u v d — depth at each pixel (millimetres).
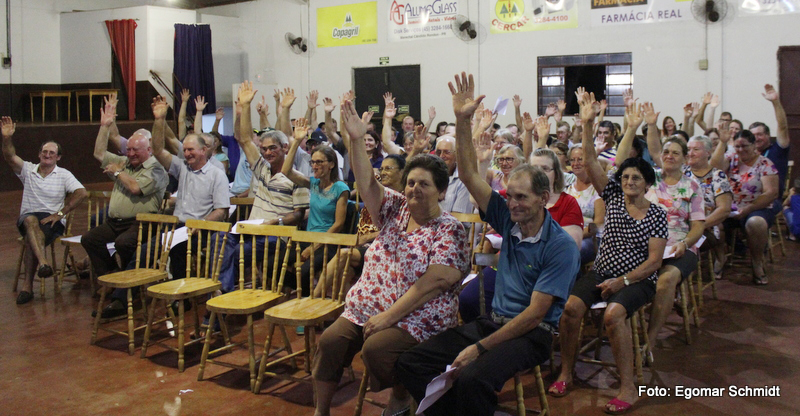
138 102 13484
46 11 14156
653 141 4957
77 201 5301
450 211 3955
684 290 3848
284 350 3846
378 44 12078
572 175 4414
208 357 3762
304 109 13070
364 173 2760
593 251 3898
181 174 4645
